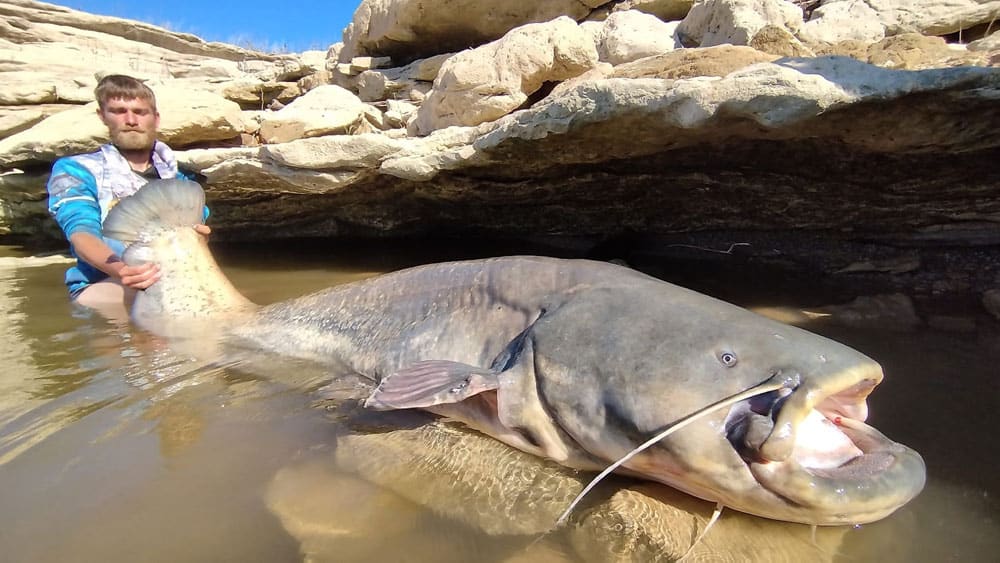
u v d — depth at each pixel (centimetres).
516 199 225
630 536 78
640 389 85
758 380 79
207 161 241
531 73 223
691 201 203
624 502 84
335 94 295
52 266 259
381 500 88
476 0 322
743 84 128
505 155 183
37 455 97
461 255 254
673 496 86
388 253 263
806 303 162
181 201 176
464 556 76
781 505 76
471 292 121
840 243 196
